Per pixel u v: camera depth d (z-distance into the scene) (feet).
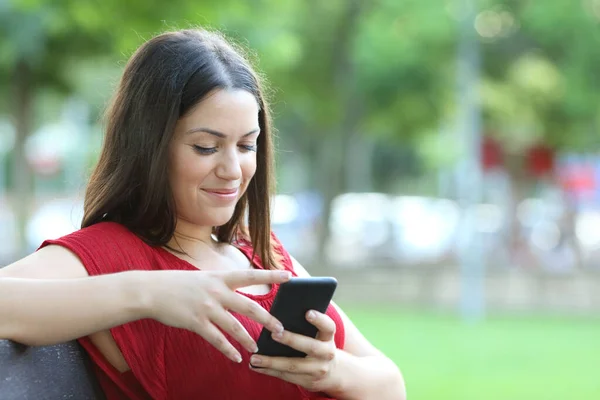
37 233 88.33
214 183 9.52
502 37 84.48
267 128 10.63
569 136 89.35
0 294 8.03
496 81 86.22
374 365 10.28
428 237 119.24
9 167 116.16
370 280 74.79
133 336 9.00
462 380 41.50
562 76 83.10
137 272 8.19
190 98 9.27
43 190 133.18
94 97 77.97
